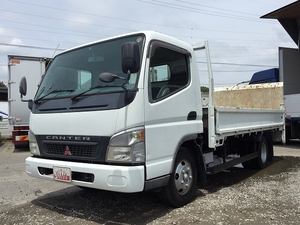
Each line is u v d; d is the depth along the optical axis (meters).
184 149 4.62
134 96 3.66
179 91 4.43
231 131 5.45
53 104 4.34
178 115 4.34
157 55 4.10
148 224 3.95
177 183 4.49
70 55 4.70
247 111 6.09
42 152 4.42
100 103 3.81
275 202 4.76
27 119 11.57
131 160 3.59
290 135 12.03
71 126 4.01
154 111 3.89
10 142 15.00
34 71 11.68
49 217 4.33
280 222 3.96
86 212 4.50
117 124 3.64
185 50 4.68
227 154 6.22
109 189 3.59
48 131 4.30
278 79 13.12
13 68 11.41
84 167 3.76
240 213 4.29
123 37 4.21
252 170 7.44
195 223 3.95
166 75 4.24
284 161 8.45
